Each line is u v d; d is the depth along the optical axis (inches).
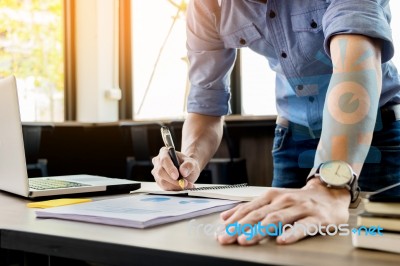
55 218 29.2
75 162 167.9
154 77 197.0
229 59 54.9
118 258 22.1
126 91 199.5
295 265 18.4
